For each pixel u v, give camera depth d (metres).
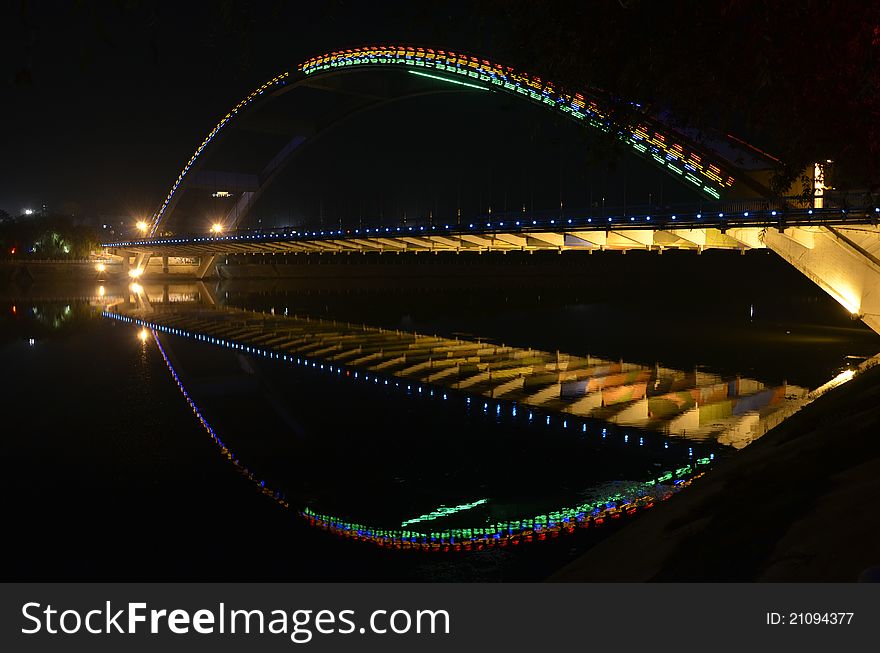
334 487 21.16
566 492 20.14
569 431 27.80
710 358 49.31
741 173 46.44
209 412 32.19
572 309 100.19
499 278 178.50
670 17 8.24
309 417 30.97
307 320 81.94
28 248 184.38
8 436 27.72
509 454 24.45
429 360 50.00
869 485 8.27
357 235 89.00
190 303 106.62
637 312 93.06
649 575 8.75
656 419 29.88
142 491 21.02
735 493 10.61
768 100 8.98
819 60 8.27
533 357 51.47
